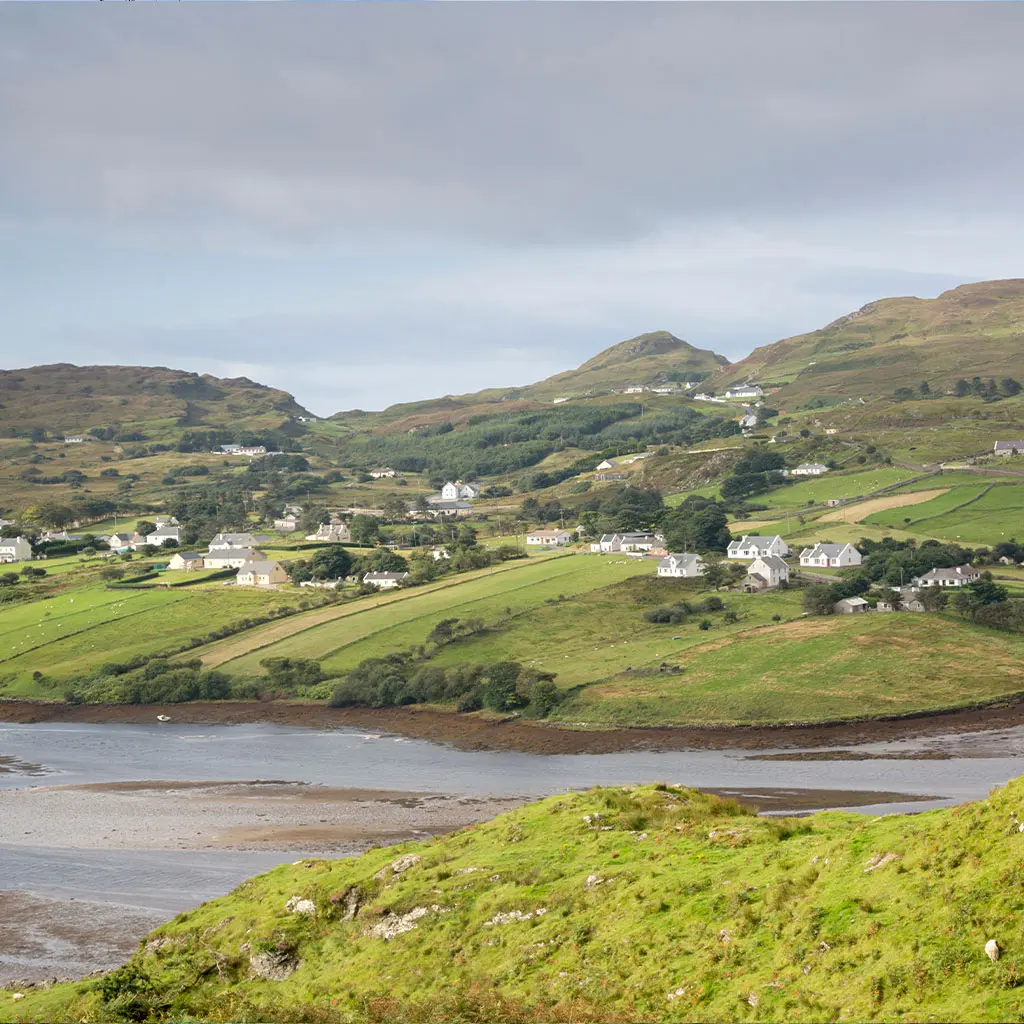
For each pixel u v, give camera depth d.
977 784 99.12
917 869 35.44
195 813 103.62
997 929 30.41
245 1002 43.94
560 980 38.66
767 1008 32.38
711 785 104.94
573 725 138.50
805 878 38.88
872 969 31.59
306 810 103.00
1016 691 132.88
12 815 105.81
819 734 125.88
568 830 53.88
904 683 137.88
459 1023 37.19
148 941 55.03
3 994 53.56
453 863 52.38
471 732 142.75
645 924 40.25
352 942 48.38
